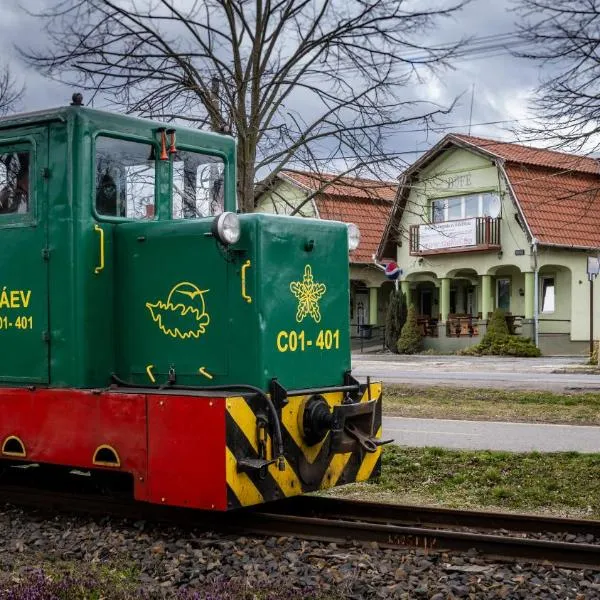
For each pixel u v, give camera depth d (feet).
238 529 22.62
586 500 27.30
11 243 25.02
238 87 49.29
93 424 23.18
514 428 44.52
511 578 18.56
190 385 23.40
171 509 24.31
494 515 23.22
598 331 116.67
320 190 51.67
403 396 59.57
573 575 18.74
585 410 51.62
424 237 125.49
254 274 22.50
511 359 104.37
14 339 25.00
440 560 20.04
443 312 127.95
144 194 25.43
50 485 28.37
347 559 19.93
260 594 17.62
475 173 120.06
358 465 25.05
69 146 23.84
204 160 27.32
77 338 23.75
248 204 49.85
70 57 46.96
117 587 18.06
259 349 22.43
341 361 25.16
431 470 32.04
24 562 20.10
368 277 138.62
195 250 23.38
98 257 24.18
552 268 119.24
